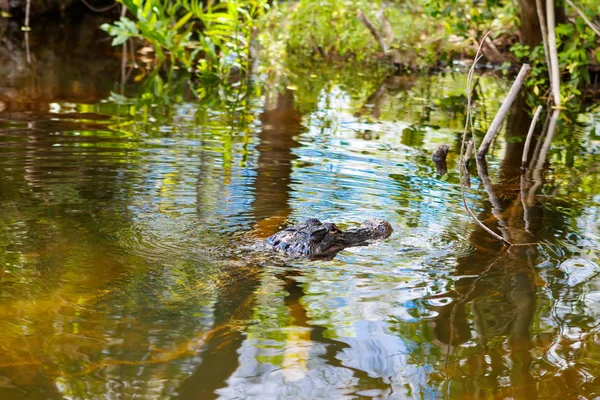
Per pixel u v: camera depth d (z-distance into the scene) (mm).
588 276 5000
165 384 3539
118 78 12633
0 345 3824
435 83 13656
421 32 16031
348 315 4324
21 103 10023
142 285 4629
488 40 15383
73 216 5746
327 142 8648
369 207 6316
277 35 16125
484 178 7629
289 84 12969
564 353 3951
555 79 11797
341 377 3652
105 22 18781
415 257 5285
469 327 4223
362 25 16141
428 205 6508
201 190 6527
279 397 3463
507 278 4934
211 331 4074
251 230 5676
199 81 12820
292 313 4336
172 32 13742
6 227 5453
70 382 3521
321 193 6617
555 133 9961
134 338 3965
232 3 13352
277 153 7945
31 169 6887
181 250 5223
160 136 8484
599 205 6746
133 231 5512
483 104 11758
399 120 10289
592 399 3516
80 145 7832
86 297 4430
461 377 3688
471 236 5762
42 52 14703
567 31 12383
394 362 3814
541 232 5914
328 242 5371
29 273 4715
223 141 8398
